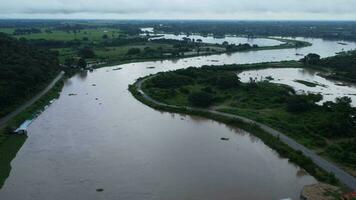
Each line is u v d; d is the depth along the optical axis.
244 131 102.50
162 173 76.50
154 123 108.75
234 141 95.00
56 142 92.31
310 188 68.62
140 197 67.31
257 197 67.62
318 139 91.69
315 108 116.12
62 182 72.38
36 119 110.44
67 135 97.25
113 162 81.31
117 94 143.38
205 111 117.19
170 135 98.69
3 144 90.38
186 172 77.12
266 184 72.50
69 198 66.62
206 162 82.06
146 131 101.44
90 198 66.75
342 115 104.88
